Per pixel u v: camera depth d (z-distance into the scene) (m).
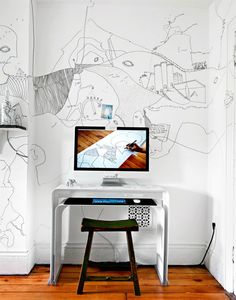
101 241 2.95
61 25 2.96
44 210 2.93
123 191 2.57
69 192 2.55
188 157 2.99
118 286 2.48
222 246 2.54
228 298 2.30
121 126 2.96
